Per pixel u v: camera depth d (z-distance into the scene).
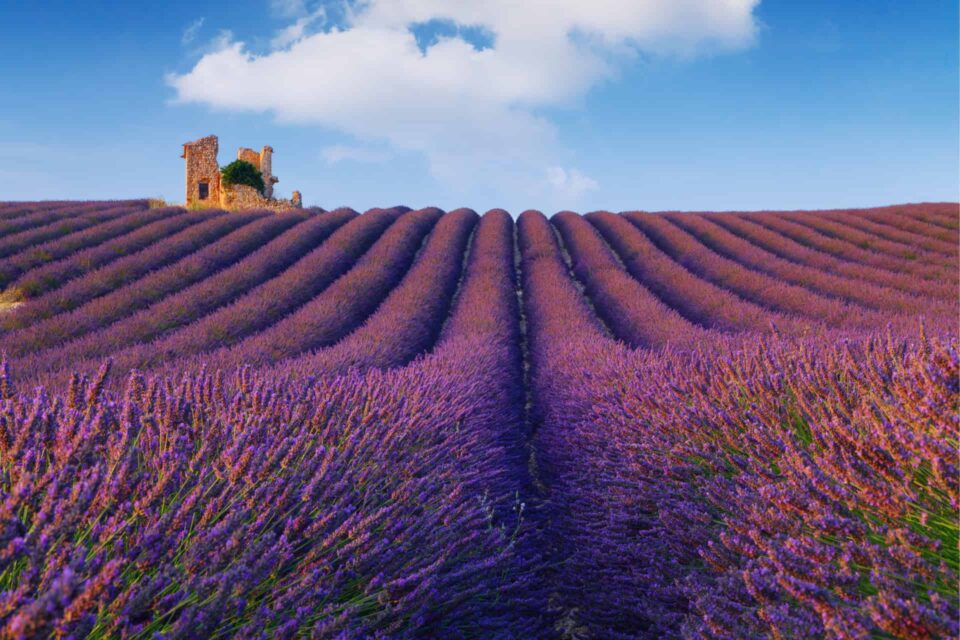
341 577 1.93
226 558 1.55
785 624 1.54
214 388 2.91
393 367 6.59
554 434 4.97
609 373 5.17
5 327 9.46
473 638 2.30
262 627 1.51
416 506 2.53
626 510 3.21
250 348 7.00
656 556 2.70
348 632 1.59
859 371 2.71
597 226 26.31
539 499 4.12
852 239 20.50
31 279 12.09
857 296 12.70
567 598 3.19
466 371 5.61
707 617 1.81
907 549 1.46
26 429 1.62
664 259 17.39
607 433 4.03
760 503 2.15
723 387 3.32
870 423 2.04
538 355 8.82
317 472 2.14
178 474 1.89
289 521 1.91
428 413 3.74
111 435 1.94
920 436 1.61
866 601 1.42
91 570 1.25
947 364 1.87
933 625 1.24
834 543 1.84
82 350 7.39
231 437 2.25
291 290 12.02
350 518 2.03
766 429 2.62
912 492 1.67
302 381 3.85
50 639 1.08
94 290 11.57
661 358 5.32
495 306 11.71
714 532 2.40
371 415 3.15
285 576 1.82
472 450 3.67
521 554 3.13
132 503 1.68
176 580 1.54
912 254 18.19
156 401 2.30
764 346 3.99
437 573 2.15
